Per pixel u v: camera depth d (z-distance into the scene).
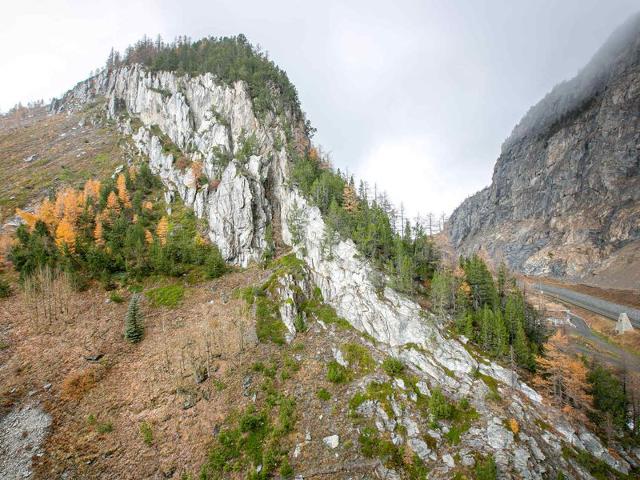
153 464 39.09
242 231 87.31
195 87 126.88
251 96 119.75
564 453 39.56
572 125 194.25
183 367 52.06
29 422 42.03
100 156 125.00
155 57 156.38
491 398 45.25
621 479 37.81
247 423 43.38
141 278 73.69
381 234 73.31
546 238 166.38
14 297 64.12
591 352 69.56
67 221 83.00
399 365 50.62
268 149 106.00
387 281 64.44
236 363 53.31
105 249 77.19
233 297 70.19
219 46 154.50
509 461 37.91
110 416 44.00
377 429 42.91
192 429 43.28
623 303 99.00
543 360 50.62
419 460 39.47
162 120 129.62
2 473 36.94
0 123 195.88
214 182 96.88
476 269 66.00
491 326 53.88
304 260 78.25
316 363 54.25
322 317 64.69
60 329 57.50
